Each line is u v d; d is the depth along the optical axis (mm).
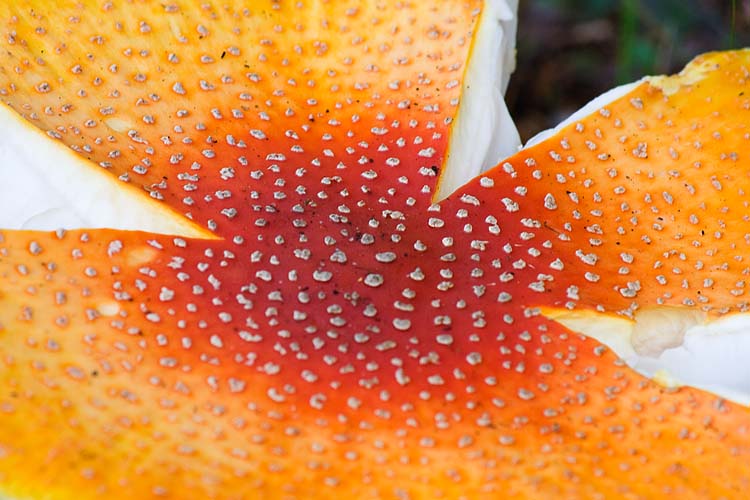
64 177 353
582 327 345
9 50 363
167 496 308
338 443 318
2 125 353
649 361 352
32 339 323
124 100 365
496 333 337
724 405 329
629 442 324
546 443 322
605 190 368
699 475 320
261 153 364
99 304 330
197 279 338
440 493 313
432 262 348
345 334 333
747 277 355
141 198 348
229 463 314
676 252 359
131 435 314
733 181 370
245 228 348
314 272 342
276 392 323
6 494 307
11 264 333
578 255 355
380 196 360
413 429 321
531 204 363
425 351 332
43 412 314
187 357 326
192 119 366
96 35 370
